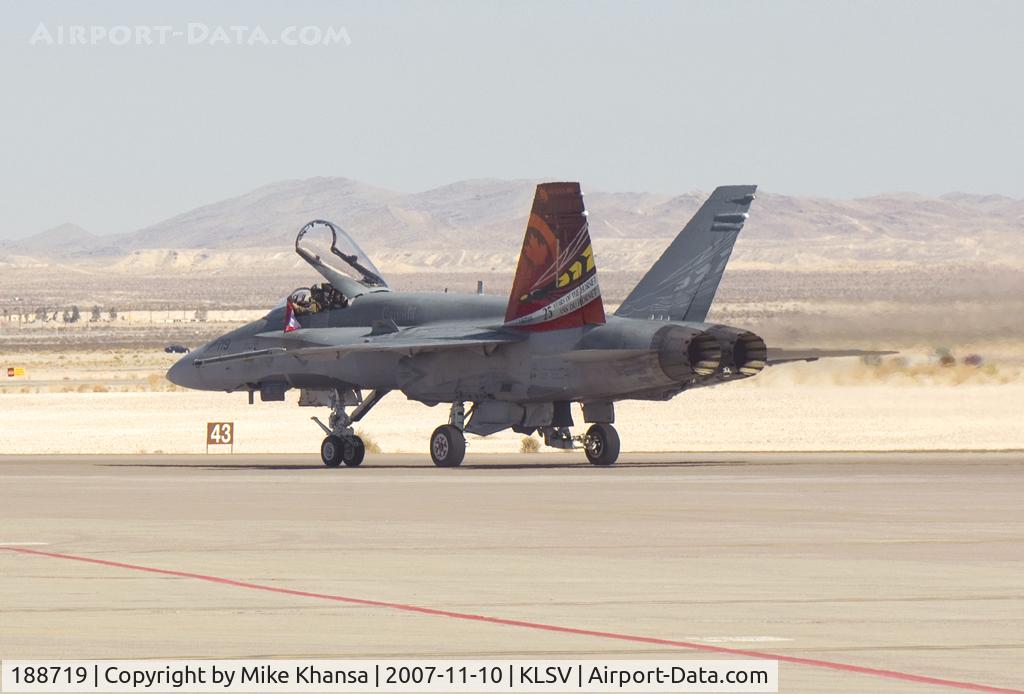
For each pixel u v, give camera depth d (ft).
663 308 408.26
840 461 424.46
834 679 122.72
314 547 213.87
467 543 219.00
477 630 144.56
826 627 146.61
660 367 387.14
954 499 293.43
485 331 415.64
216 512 269.64
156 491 321.32
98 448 540.52
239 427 629.92
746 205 404.57
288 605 159.74
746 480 347.77
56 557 201.46
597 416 415.44
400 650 134.21
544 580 179.22
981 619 151.43
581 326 399.24
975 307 644.27
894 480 345.92
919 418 615.57
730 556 202.80
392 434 589.73
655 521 251.19
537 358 404.57
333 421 434.30
